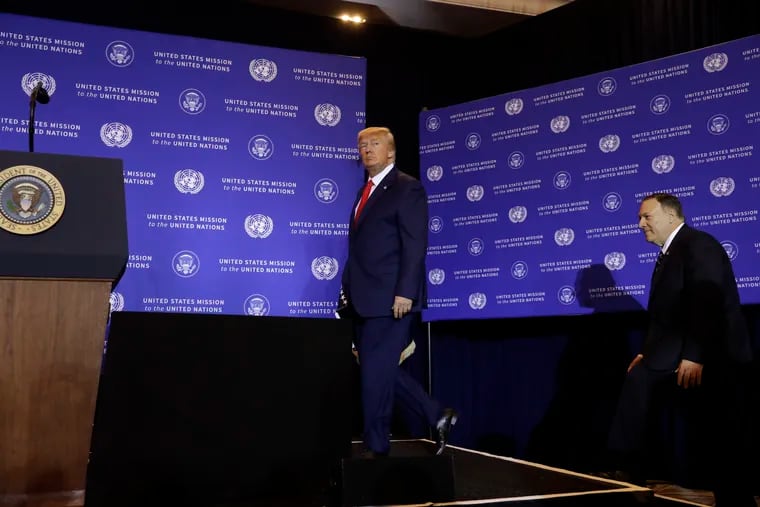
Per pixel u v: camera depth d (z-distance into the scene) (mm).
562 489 2738
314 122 4836
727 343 3264
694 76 4266
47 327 1755
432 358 5457
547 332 5066
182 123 4559
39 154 1793
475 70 5676
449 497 2523
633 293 4367
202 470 2322
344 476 2428
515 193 4867
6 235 1696
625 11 4871
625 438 3475
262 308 4609
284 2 5316
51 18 4785
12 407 1721
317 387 2555
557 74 5191
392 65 5629
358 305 3219
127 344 2262
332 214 4809
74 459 1755
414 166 5574
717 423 3229
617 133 4523
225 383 2396
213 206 4574
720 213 4094
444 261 5074
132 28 4984
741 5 4352
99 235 1779
